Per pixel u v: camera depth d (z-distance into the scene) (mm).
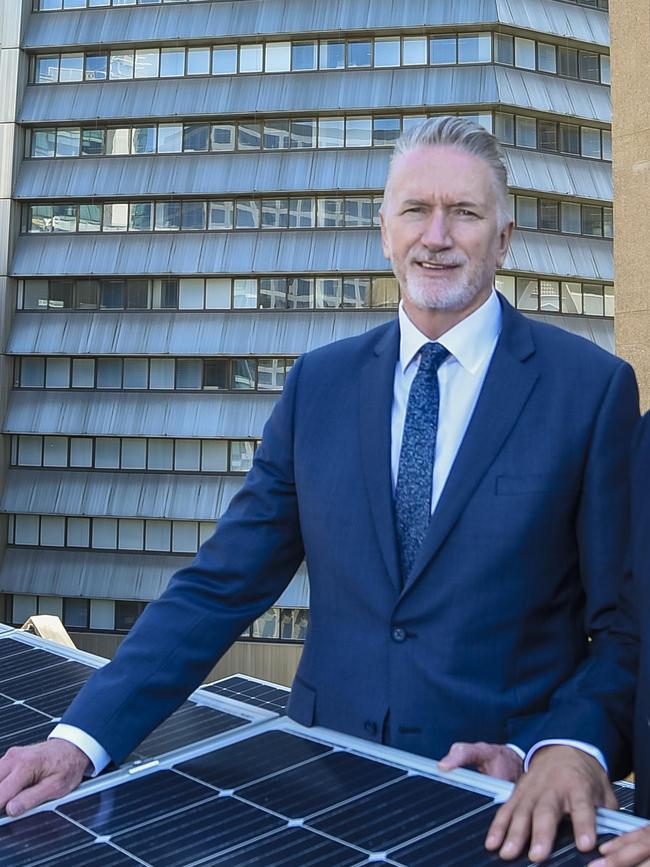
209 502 35344
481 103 34500
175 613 2062
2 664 2668
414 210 2004
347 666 2018
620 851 1303
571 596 2037
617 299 8188
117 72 37094
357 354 2213
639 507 1830
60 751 1786
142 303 36250
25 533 36844
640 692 1771
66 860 1423
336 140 35531
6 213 36594
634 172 8008
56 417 36125
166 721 2148
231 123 36156
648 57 7867
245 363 35781
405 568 1989
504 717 1909
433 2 34938
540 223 36531
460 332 2025
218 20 36062
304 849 1404
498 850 1374
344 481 2064
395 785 1617
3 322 36375
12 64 36875
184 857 1402
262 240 35375
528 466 1954
